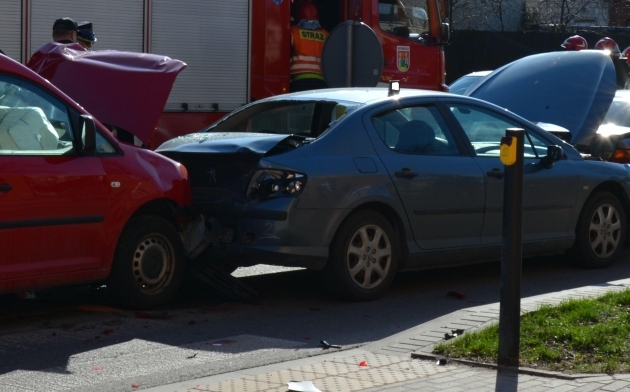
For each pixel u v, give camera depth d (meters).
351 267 8.16
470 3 39.56
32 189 6.94
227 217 7.97
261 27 12.89
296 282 9.26
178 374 6.02
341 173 7.97
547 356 6.20
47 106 7.27
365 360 6.31
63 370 6.11
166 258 7.93
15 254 6.88
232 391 5.56
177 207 8.05
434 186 8.53
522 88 12.34
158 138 11.84
